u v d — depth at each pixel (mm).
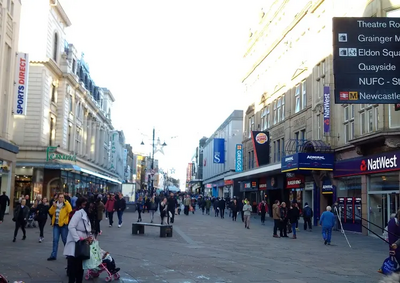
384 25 15281
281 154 34625
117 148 85438
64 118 44688
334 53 15156
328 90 24844
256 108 42469
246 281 8797
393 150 18609
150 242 15438
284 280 9000
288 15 34031
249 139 44750
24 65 30406
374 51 15180
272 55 37719
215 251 13445
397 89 15008
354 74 15031
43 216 14570
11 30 29344
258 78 42312
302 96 30359
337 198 24375
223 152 64625
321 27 26734
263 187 39594
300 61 30750
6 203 22469
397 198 18531
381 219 19984
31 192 39844
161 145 45281
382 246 16266
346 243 17188
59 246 13617
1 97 28156
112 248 13492
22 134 39344
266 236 19641
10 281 8242
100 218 16922
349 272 10328
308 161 24641
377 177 20312
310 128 28391
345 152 23531
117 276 8781
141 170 132000
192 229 22062
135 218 30219
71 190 46125
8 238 15609
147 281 8594
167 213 22984
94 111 61719
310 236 20234
